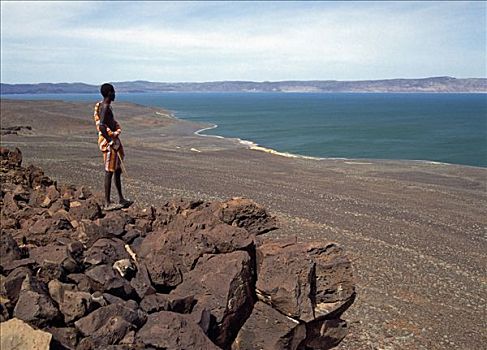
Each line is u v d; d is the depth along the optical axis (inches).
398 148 1828.2
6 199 333.4
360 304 390.6
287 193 822.5
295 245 260.2
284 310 239.8
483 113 4402.1
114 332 188.4
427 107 5772.6
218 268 243.3
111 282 211.5
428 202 834.8
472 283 464.8
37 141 1414.9
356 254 509.0
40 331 166.4
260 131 2491.4
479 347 341.7
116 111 3627.0
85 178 767.1
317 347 258.1
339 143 1971.0
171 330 197.2
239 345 240.1
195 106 5900.6
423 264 504.1
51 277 207.5
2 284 190.4
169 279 240.5
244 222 412.2
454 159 1558.8
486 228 681.6
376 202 801.6
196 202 403.9
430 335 350.9
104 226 275.9
